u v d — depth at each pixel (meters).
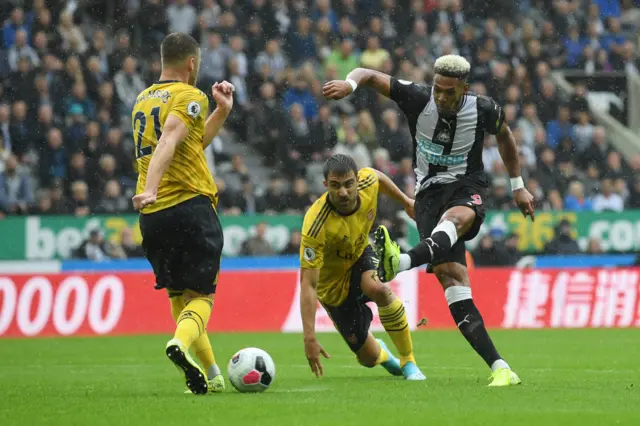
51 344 26.95
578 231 37.53
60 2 39.16
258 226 34.53
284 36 40.91
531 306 33.06
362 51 42.38
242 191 36.31
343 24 42.03
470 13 44.78
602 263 36.97
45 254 33.22
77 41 38.47
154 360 21.98
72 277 30.22
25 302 29.70
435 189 14.30
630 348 24.61
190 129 12.75
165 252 13.12
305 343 14.24
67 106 36.66
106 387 14.84
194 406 11.12
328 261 15.12
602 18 47.19
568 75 45.25
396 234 35.25
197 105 12.77
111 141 36.09
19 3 38.53
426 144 14.23
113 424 9.77
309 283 14.34
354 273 15.34
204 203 13.06
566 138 41.78
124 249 33.75
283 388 14.03
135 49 39.59
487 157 38.97
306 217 14.46
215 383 13.59
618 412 10.36
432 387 13.52
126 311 30.77
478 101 14.01
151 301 31.06
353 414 10.27
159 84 13.14
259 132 38.84
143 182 13.16
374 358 16.25
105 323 30.48
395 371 16.48
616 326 33.47
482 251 35.81
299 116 38.84
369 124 39.31
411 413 10.28
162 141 12.42
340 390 13.33
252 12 40.94
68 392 13.73
